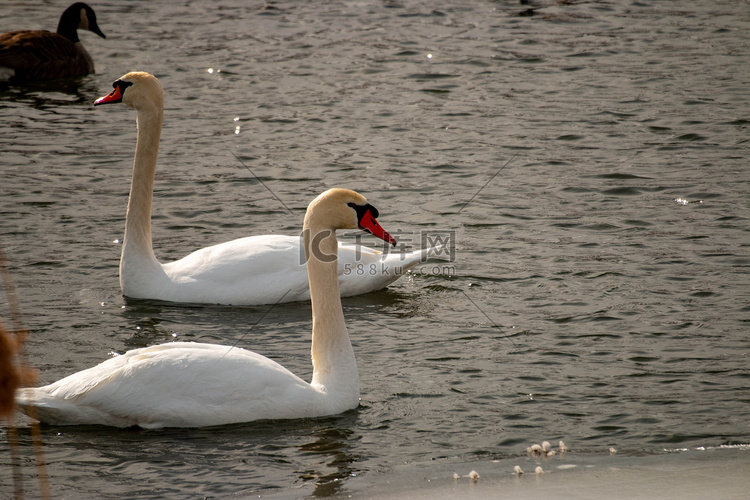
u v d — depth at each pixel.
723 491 7.69
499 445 8.65
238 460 8.30
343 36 29.22
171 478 7.96
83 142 19.72
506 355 10.73
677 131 20.05
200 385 8.94
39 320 11.58
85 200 16.23
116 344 10.95
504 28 30.12
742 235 14.45
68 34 27.14
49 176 17.44
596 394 9.67
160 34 29.50
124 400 8.84
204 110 21.98
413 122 21.05
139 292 12.52
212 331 11.55
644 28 29.77
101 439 8.68
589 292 12.57
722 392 9.64
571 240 14.52
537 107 22.06
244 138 19.94
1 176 17.30
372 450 8.54
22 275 13.03
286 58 26.69
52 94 23.78
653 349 10.76
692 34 28.83
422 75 24.95
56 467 8.12
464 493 7.73
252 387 9.02
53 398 8.91
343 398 9.38
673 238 14.44
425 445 8.65
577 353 10.73
